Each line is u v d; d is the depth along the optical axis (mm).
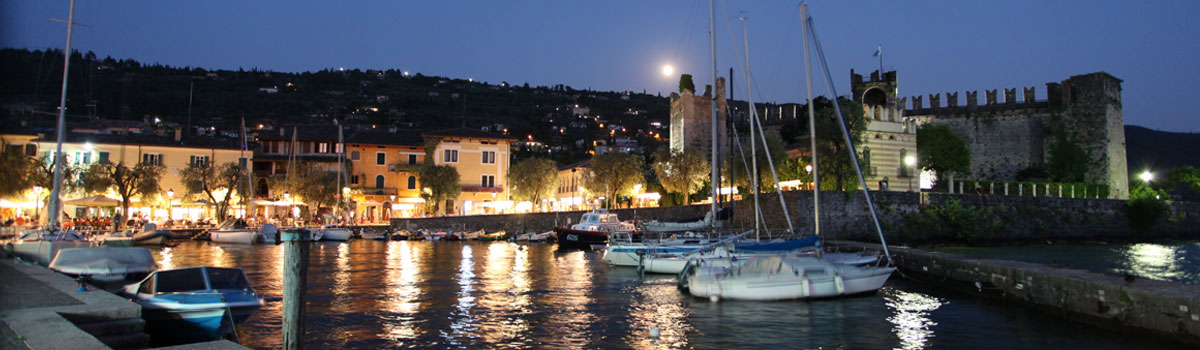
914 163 68000
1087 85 85000
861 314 23797
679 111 95500
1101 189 78750
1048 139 86875
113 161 78188
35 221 56875
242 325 21094
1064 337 19609
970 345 19141
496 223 79125
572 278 35562
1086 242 65062
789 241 34000
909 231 57562
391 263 44625
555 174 90188
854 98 78750
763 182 66250
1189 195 91125
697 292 27781
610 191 80438
